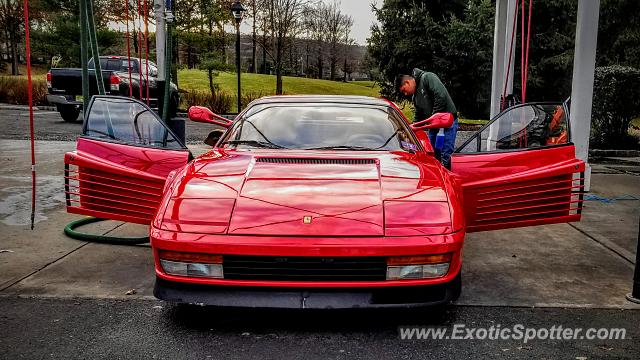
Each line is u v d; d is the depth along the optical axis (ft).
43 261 14.07
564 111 13.37
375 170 11.25
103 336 9.82
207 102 77.20
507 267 13.89
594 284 12.66
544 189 12.82
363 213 9.57
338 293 9.17
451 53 65.72
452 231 9.47
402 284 9.19
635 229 17.56
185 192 10.38
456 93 69.87
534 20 64.44
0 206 19.77
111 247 15.43
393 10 70.18
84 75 18.19
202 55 81.51
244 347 9.43
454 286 9.62
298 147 12.81
